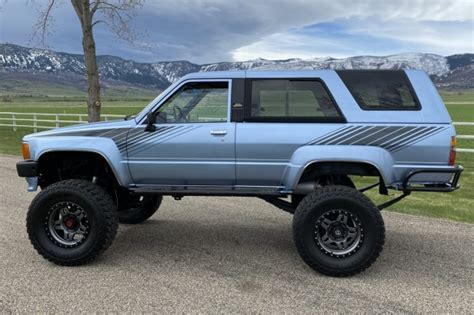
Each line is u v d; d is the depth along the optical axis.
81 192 4.53
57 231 4.65
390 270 4.53
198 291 3.96
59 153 4.83
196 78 4.65
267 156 4.46
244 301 3.76
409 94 4.39
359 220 4.25
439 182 4.36
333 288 4.05
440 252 5.09
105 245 4.60
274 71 4.62
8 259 4.78
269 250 5.14
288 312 3.56
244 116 4.53
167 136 4.58
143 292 3.93
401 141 4.31
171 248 5.20
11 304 3.67
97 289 3.99
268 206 7.36
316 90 4.50
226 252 5.06
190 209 7.15
